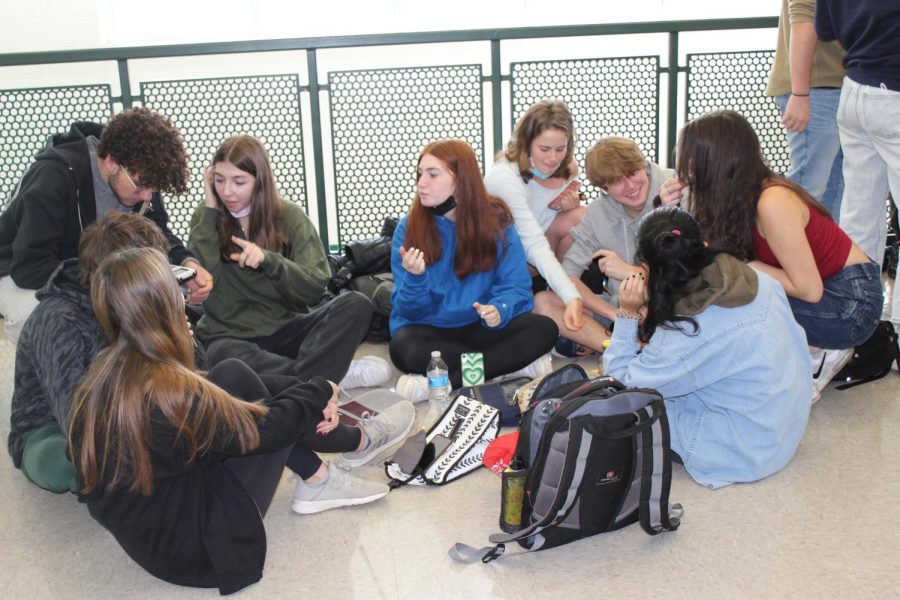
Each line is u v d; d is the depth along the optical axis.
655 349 1.91
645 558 1.69
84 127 2.43
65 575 1.74
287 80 3.60
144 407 1.39
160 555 1.56
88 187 2.31
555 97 3.69
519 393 2.32
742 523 1.81
